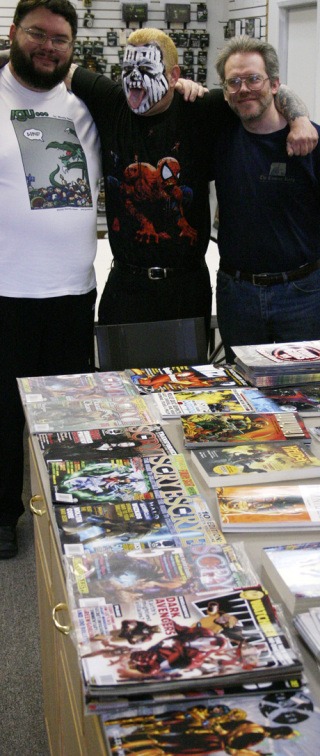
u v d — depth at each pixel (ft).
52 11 8.66
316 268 10.05
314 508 5.28
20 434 10.27
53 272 9.53
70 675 4.82
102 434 6.58
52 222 9.39
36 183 9.31
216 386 7.71
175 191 9.90
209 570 4.48
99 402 7.31
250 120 9.35
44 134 9.37
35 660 8.80
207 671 3.59
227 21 23.29
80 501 5.41
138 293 10.25
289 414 6.92
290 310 10.03
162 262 10.11
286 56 20.83
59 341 9.93
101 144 9.97
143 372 8.13
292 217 9.75
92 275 10.03
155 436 6.56
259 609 4.07
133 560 4.60
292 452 6.12
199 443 6.33
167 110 9.71
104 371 8.98
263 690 3.60
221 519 5.11
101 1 22.70
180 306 10.29
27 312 9.59
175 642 3.80
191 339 9.15
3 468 10.39
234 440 6.38
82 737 4.48
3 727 7.84
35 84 9.11
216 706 3.52
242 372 8.04
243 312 10.17
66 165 9.52
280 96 9.43
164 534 4.97
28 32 8.71
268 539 5.03
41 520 6.30
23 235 9.33
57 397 7.45
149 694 3.54
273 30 20.86
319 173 9.57
